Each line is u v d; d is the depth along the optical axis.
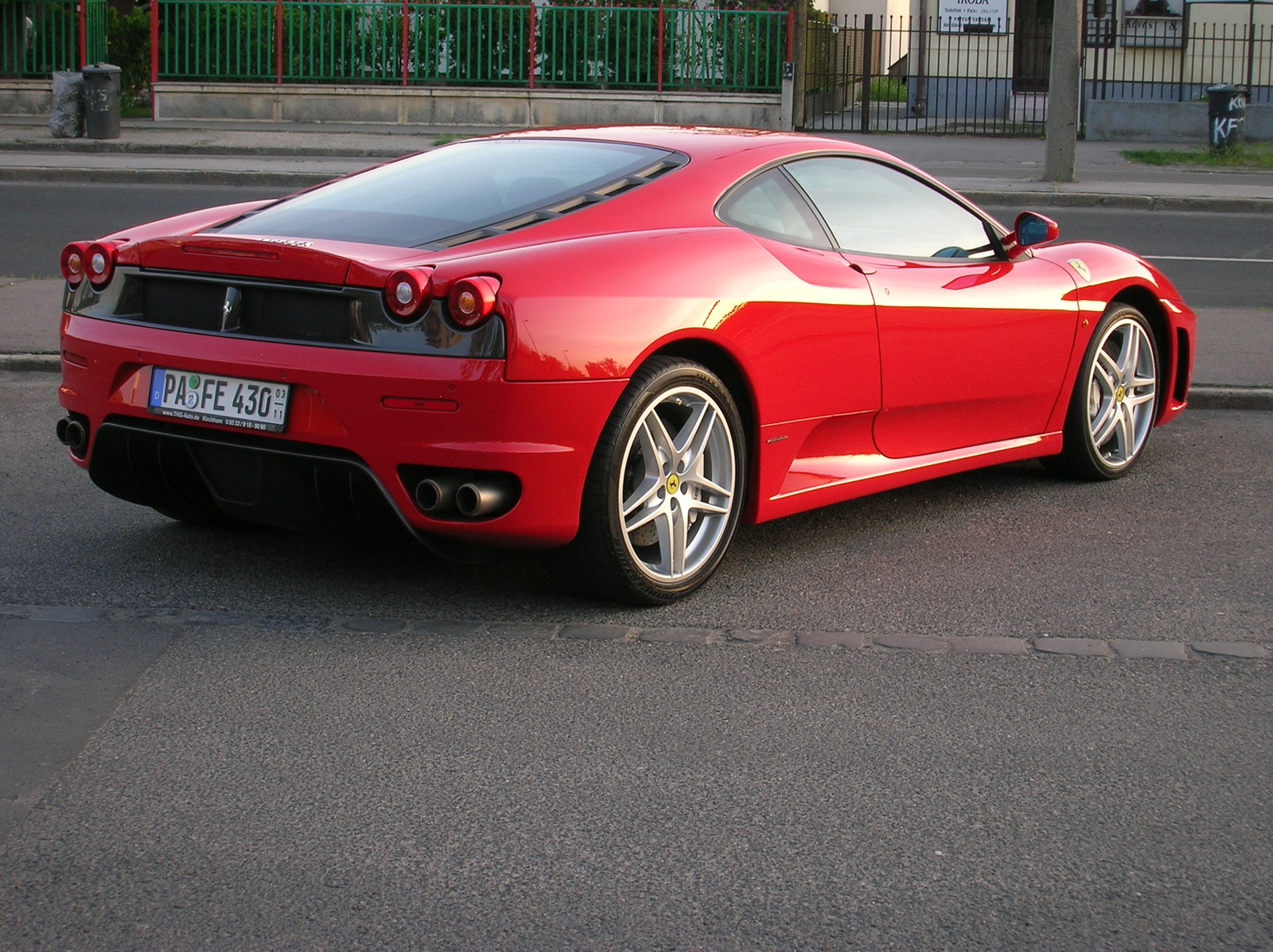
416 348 3.52
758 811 2.86
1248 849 2.75
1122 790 2.99
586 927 2.44
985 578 4.38
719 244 4.07
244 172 15.94
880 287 4.48
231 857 2.65
